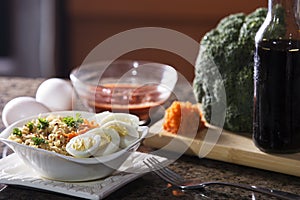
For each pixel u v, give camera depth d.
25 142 0.78
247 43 0.90
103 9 1.82
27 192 0.77
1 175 0.78
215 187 0.79
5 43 1.97
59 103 0.98
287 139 0.82
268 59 0.82
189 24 1.76
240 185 0.77
